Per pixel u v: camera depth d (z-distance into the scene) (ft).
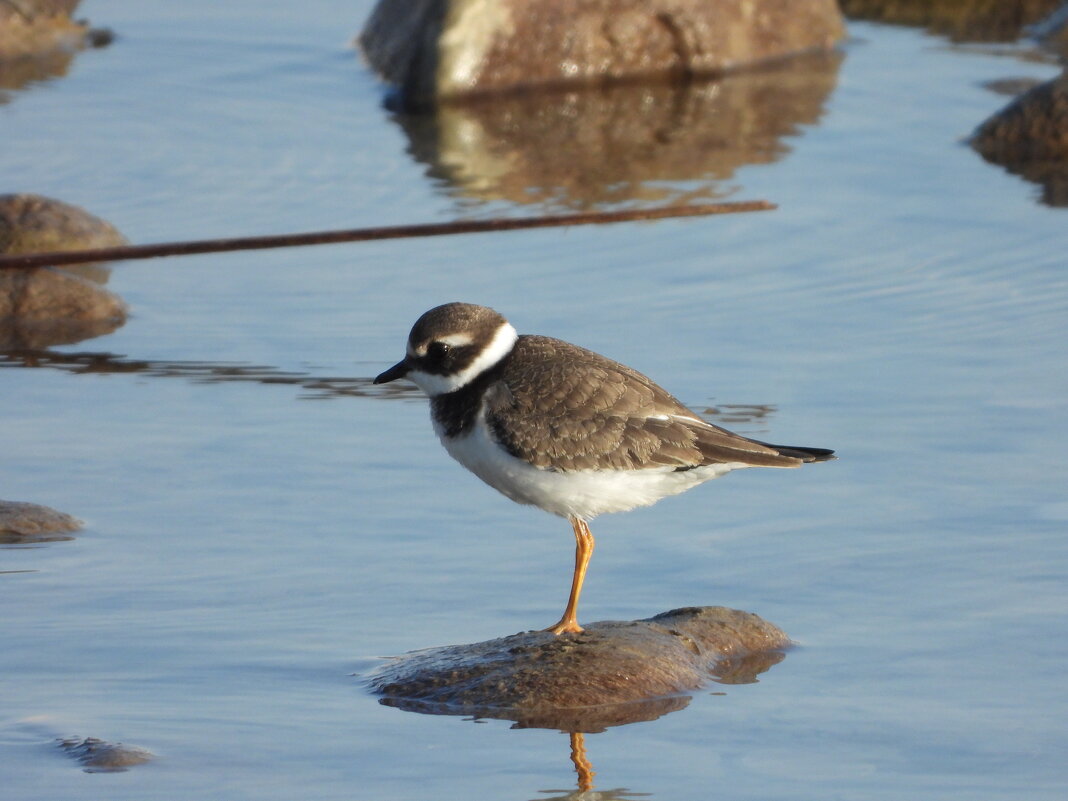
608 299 55.93
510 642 33.78
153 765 29.01
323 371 50.78
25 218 59.31
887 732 30.22
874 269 58.54
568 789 28.27
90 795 27.89
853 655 33.60
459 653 33.40
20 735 30.07
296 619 35.29
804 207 65.57
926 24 99.96
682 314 54.49
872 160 72.23
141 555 38.24
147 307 56.70
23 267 56.65
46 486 42.14
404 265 59.93
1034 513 39.78
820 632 34.71
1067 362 49.85
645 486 34.99
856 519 40.04
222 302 57.00
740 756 29.50
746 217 64.49
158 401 48.44
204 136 75.00
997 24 99.45
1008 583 36.32
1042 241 61.05
